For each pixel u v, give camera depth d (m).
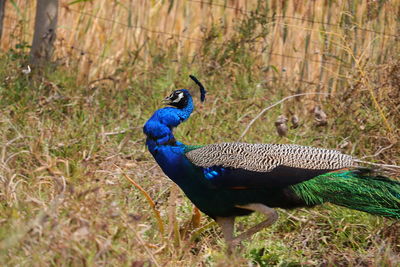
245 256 8.18
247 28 13.41
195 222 8.73
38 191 8.10
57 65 13.01
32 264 6.14
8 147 9.66
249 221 9.25
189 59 14.49
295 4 13.98
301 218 9.30
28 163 9.23
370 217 9.10
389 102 11.58
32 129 10.41
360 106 11.78
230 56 13.39
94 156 9.01
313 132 11.59
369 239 8.89
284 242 8.97
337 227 9.12
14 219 6.42
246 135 11.20
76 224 6.43
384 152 10.79
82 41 14.87
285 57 14.16
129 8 14.75
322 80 13.74
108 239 6.41
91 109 11.73
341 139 11.36
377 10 13.06
